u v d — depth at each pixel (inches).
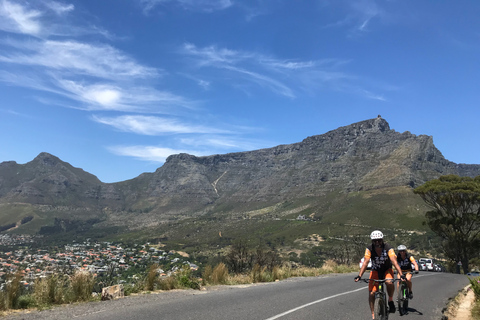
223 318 302.8
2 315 292.8
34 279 366.9
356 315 341.4
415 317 353.7
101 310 319.9
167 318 294.5
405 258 426.0
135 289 450.0
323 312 348.5
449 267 1930.4
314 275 857.5
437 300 481.1
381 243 293.3
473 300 498.0
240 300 402.0
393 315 359.9
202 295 436.8
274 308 357.7
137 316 298.0
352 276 835.4
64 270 406.3
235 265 962.7
